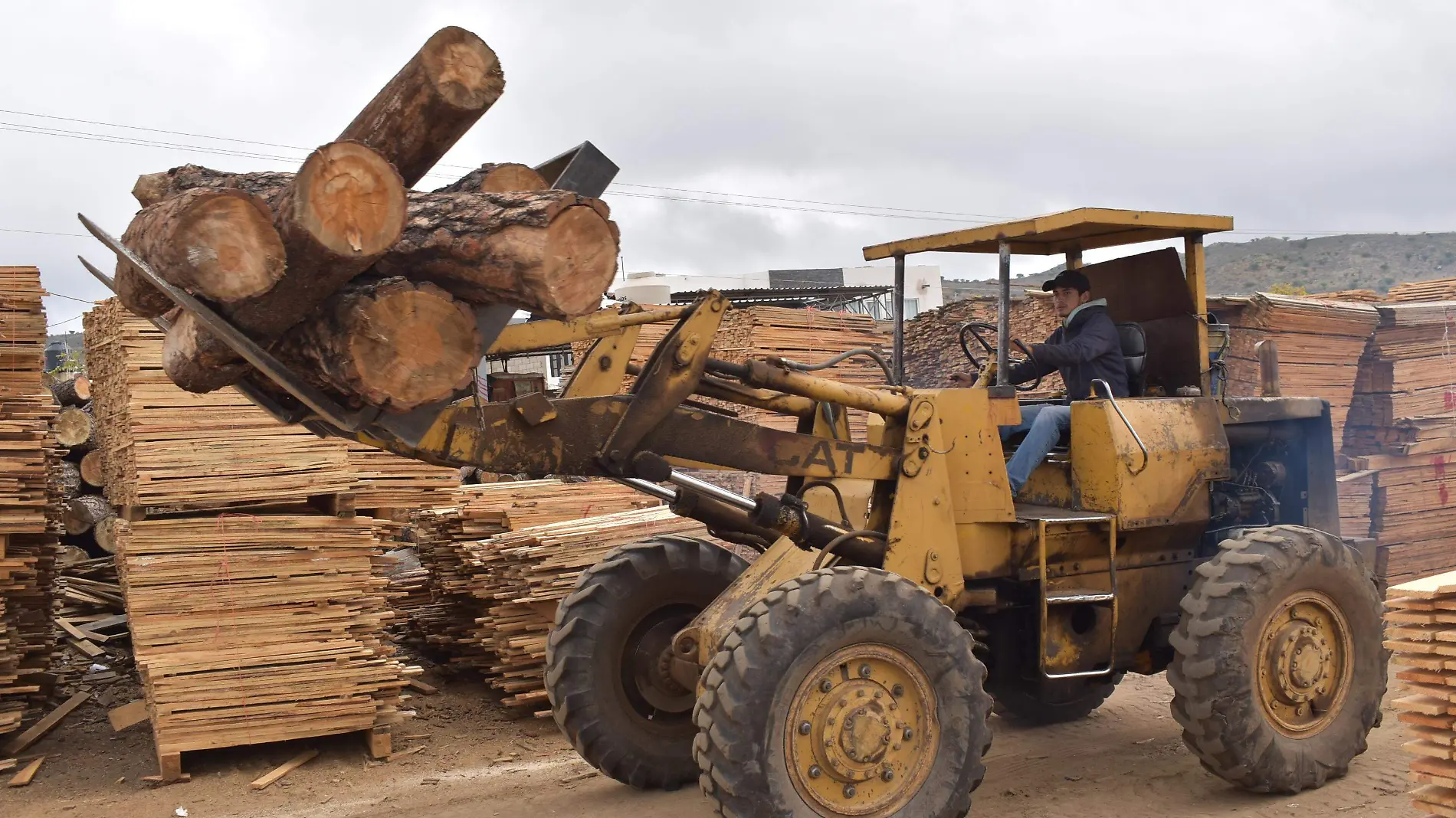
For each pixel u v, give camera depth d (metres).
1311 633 5.42
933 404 5.22
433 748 6.53
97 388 9.56
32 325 6.62
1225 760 5.19
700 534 7.44
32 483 6.66
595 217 3.67
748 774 4.19
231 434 6.27
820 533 5.17
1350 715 5.51
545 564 6.90
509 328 4.34
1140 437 5.54
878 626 4.44
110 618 9.63
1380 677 5.61
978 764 4.62
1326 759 5.39
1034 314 12.30
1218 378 6.17
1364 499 9.26
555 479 9.80
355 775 6.07
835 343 12.98
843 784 4.41
